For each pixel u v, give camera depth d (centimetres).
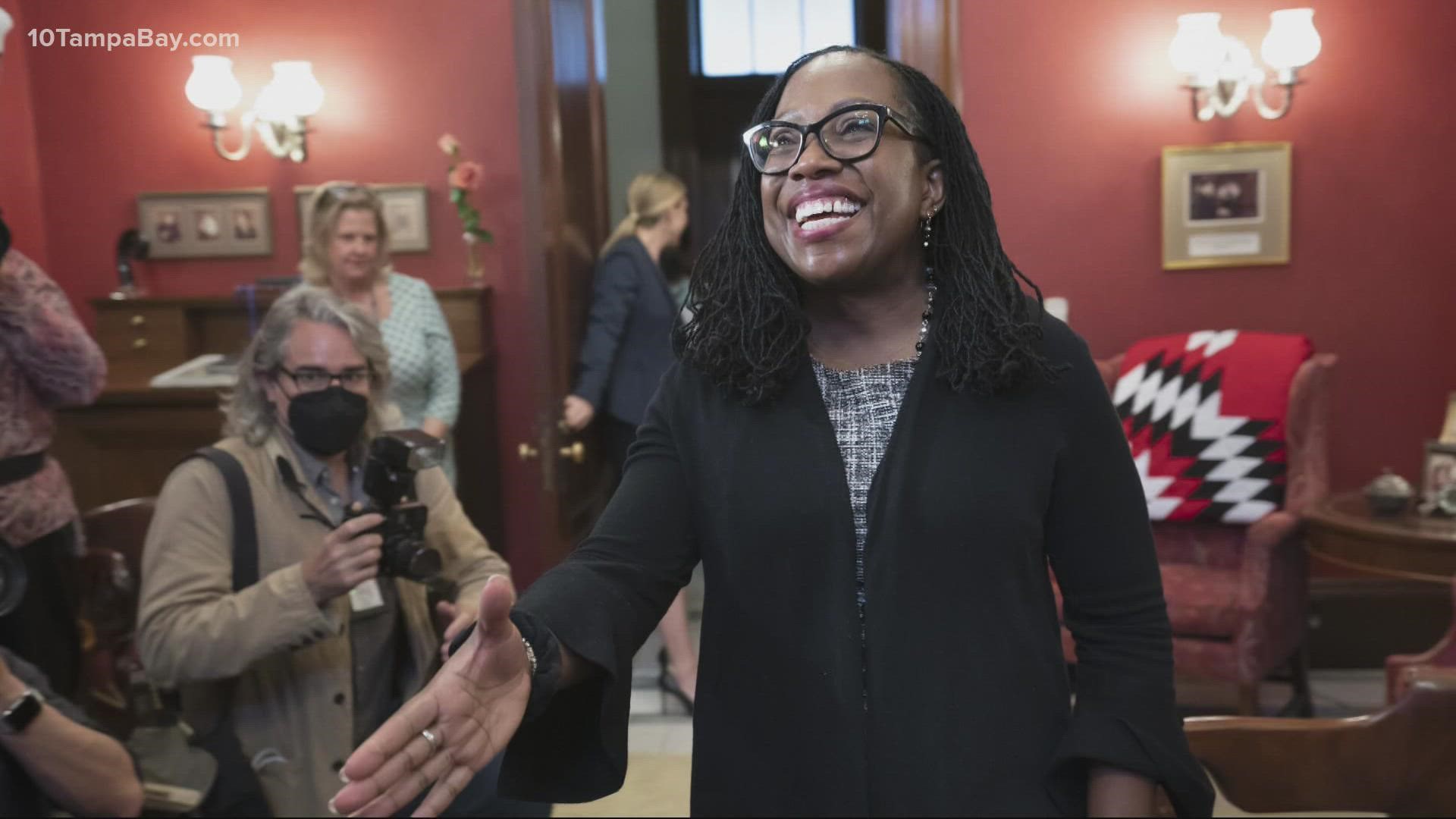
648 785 231
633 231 299
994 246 86
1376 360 229
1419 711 99
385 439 140
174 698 156
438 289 270
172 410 230
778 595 82
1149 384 271
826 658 81
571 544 279
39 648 165
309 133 228
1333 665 280
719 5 537
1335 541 243
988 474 81
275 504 149
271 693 146
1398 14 187
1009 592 81
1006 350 81
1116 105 203
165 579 143
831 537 82
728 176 548
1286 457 256
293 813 145
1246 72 197
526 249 269
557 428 271
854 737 80
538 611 76
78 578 174
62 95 207
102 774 120
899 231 81
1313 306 214
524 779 81
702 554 85
